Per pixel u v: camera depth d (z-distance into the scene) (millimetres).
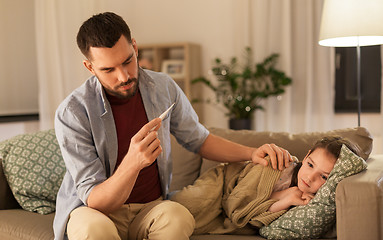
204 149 1737
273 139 1861
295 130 3889
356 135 1770
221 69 4004
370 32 2215
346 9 2258
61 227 1464
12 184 1896
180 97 1701
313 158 1509
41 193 1884
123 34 1377
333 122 3762
